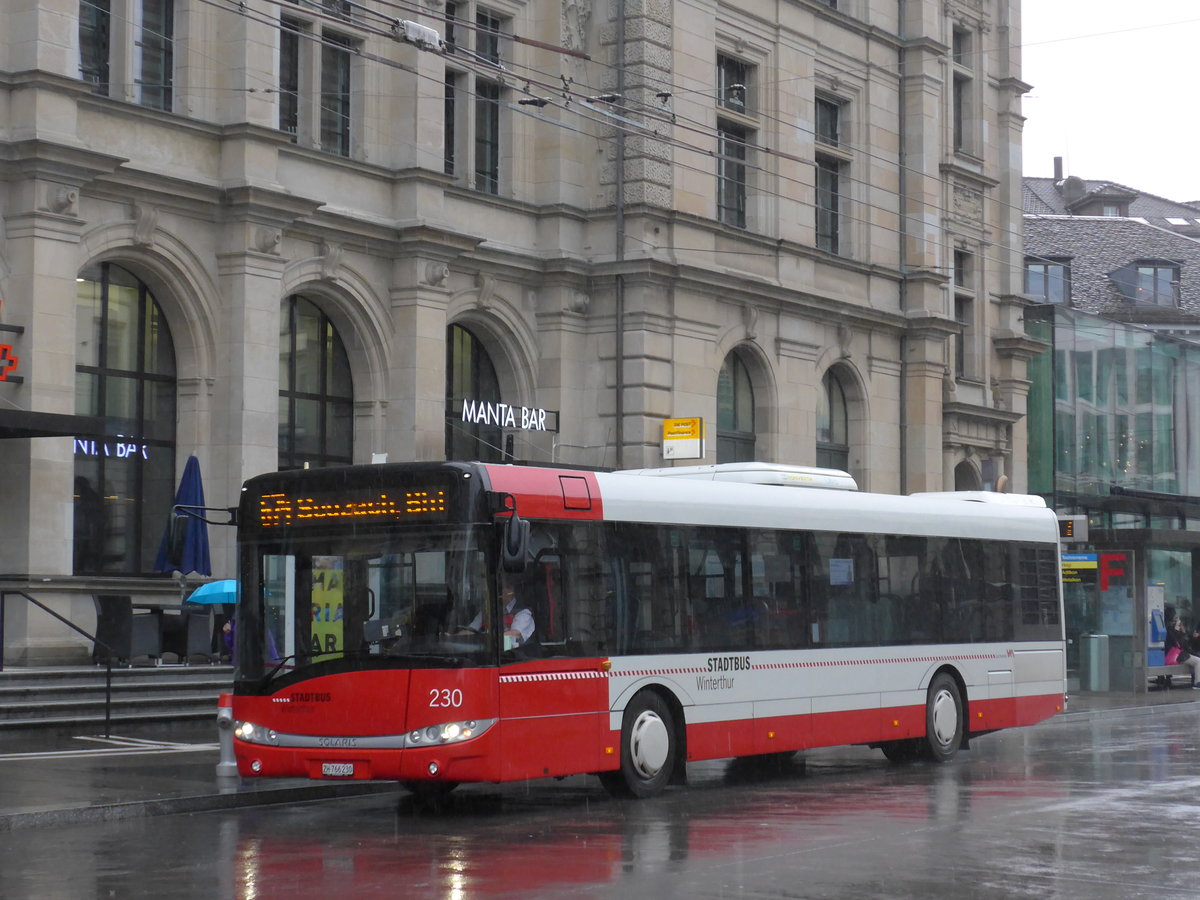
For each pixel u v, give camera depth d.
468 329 32.31
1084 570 38.97
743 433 36.56
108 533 26.02
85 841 13.56
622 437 32.69
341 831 14.21
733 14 35.97
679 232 33.66
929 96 41.91
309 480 15.47
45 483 23.92
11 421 21.98
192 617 25.17
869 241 40.34
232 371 26.78
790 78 37.72
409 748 14.63
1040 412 48.88
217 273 26.88
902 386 41.22
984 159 45.50
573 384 32.94
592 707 15.95
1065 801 16.08
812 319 37.91
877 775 19.39
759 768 20.50
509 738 14.95
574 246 33.19
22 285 23.91
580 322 33.16
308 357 29.19
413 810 15.84
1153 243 69.12
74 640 24.23
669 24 33.53
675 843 13.16
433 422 29.84
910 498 21.17
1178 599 46.28
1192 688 40.69
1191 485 54.81
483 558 14.94
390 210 29.88
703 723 17.38
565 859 12.31
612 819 14.88
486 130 32.53
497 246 31.56
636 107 32.78
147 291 26.66
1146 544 37.91
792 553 18.89
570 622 15.84
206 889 11.07
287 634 15.30
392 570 15.05
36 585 23.59
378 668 14.85
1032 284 64.12
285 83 28.61
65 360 24.17
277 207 27.05
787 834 13.66
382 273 29.70
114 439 24.55
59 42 24.27
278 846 13.23
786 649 18.58
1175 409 54.12
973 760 21.56
